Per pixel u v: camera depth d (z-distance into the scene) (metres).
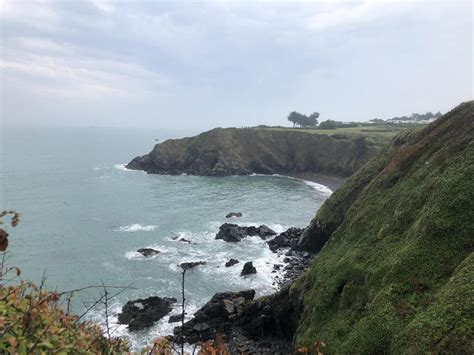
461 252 22.53
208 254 56.25
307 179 128.00
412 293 21.88
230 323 35.16
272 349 31.80
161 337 8.43
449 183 27.14
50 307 7.39
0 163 153.75
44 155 195.50
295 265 51.84
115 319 36.66
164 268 50.59
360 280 27.00
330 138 140.00
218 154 139.38
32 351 5.64
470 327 16.86
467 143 31.45
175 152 142.12
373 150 123.94
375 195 38.56
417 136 43.19
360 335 21.80
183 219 74.75
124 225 69.75
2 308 6.04
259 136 149.12
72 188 103.81
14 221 6.44
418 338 18.16
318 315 27.58
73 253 55.03
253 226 66.94
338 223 52.25
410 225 28.56
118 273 48.59
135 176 128.00
